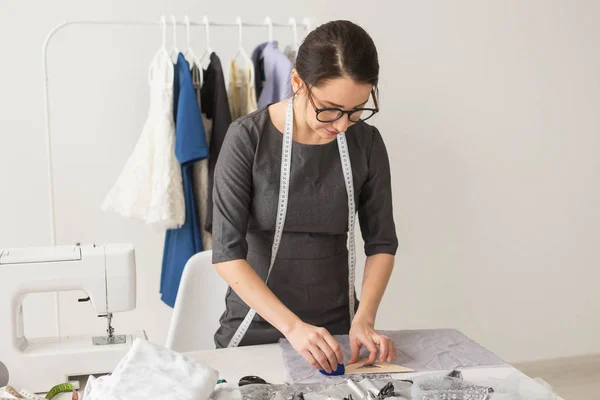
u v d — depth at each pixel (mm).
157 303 3111
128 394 1237
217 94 2541
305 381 1489
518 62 3461
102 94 2943
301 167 1709
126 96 2967
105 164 2986
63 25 2584
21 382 1587
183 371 1303
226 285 2027
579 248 3709
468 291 3570
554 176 3613
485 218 3537
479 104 3434
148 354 1337
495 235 3566
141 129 2998
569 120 3588
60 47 2875
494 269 3596
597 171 3676
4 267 1578
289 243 1765
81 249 1663
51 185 2703
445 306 3547
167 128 2518
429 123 3373
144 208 2570
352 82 1438
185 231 2602
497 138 3488
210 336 2021
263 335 1792
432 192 3432
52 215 2719
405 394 1375
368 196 1828
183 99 2479
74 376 1620
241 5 3033
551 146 3582
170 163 2518
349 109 1484
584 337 3789
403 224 3416
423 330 1798
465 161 3457
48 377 1594
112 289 1653
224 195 1688
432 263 3492
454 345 1690
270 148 1706
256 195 1725
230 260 1666
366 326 1656
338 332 1835
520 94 3490
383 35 3246
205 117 2637
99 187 2992
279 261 1774
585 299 3760
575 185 3652
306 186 1728
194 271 2012
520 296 3656
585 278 3746
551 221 3646
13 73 2840
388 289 3447
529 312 3686
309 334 1531
